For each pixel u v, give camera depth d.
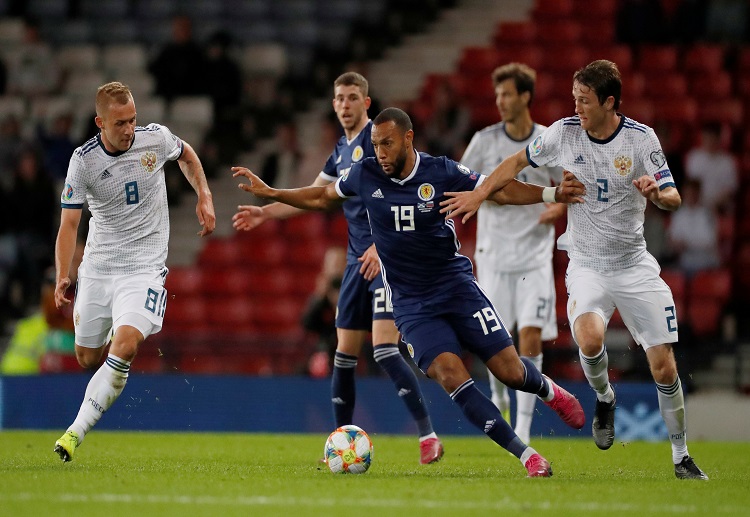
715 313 59.72
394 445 40.69
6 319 61.91
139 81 73.44
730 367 57.41
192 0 77.88
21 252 61.94
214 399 49.38
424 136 62.88
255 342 52.03
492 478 26.12
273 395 49.28
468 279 26.62
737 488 24.86
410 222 26.19
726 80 72.25
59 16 78.25
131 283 28.44
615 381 52.03
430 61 75.62
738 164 68.69
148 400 49.31
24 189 62.47
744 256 64.75
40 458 30.92
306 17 77.38
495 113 70.25
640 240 27.58
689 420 51.16
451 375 25.78
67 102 71.06
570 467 30.84
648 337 27.39
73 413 49.16
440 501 21.62
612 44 75.31
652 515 20.41
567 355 52.19
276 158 64.38
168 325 61.62
